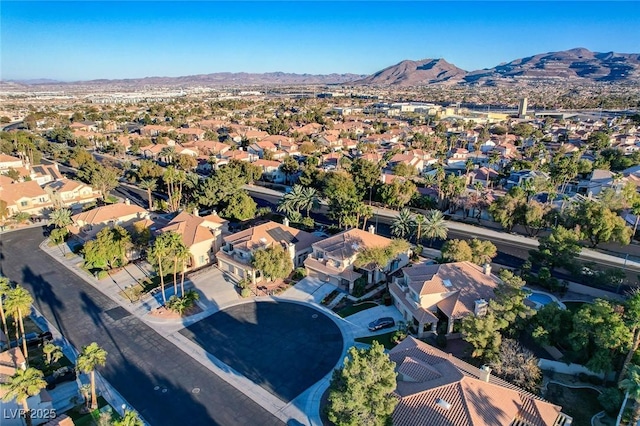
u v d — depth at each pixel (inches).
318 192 4010.8
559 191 4212.6
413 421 1306.6
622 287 2379.4
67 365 1747.0
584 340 1609.3
